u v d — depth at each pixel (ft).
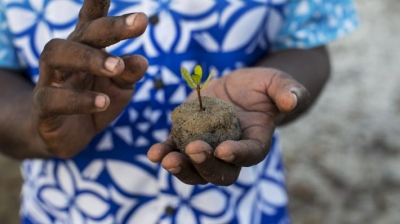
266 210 3.74
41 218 3.69
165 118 3.48
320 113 8.70
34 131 3.26
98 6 2.75
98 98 2.73
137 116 3.46
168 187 3.50
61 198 3.59
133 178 3.50
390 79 9.48
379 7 11.61
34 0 3.46
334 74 9.67
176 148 3.02
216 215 3.54
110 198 3.51
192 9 3.45
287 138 8.16
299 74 3.65
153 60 3.45
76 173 3.52
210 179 2.76
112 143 3.47
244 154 2.71
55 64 2.72
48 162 3.56
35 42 3.51
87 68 2.68
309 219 6.82
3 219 6.87
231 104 3.09
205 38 3.49
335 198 7.11
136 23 2.64
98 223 3.54
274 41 3.74
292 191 7.22
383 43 10.47
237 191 3.59
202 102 3.05
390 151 7.88
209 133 2.96
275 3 3.61
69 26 3.46
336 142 8.07
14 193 7.27
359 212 6.90
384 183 7.32
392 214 6.84
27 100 3.39
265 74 3.13
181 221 3.53
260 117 3.05
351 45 10.47
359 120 8.52
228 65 3.54
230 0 3.50
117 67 2.67
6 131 3.34
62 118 2.99
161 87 3.46
